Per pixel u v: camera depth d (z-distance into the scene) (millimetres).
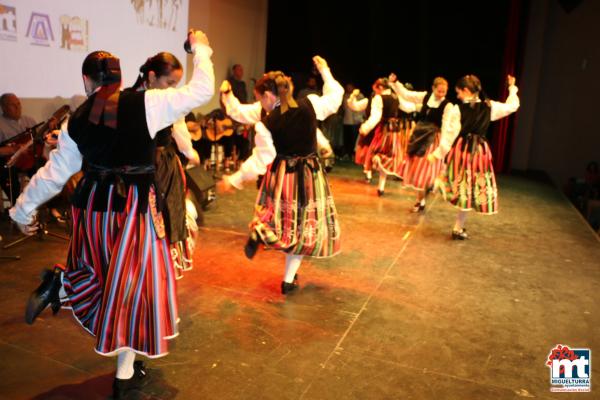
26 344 2436
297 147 2828
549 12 8727
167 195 2260
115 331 1862
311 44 8867
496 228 4945
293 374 2299
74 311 1936
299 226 2883
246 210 5008
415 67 9047
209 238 4102
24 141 3994
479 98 4105
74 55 4773
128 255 1847
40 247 3697
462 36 8828
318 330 2719
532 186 7473
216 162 6660
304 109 2781
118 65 1825
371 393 2189
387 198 5871
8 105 4145
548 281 3621
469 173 4191
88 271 1938
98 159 1839
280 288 3225
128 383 2066
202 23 6965
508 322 2941
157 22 5707
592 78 8695
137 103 1779
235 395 2125
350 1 8836
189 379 2223
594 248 4465
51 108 4641
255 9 8266
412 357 2502
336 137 8250
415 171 5227
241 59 8062
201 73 1809
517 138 9039
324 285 3320
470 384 2297
